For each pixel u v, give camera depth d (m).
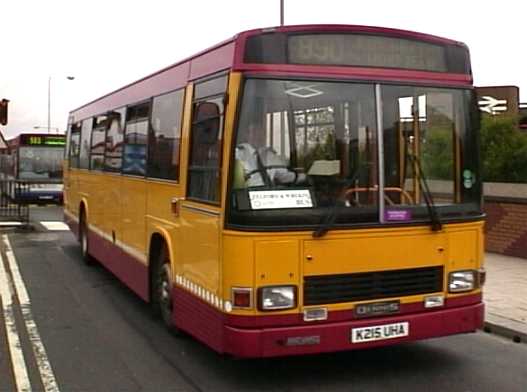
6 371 6.12
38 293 9.71
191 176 6.25
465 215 5.96
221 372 6.06
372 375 5.98
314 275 5.35
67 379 5.89
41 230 18.28
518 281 9.89
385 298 5.59
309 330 5.30
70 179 14.16
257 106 5.32
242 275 5.21
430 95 5.90
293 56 5.45
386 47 5.76
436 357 6.56
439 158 5.91
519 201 11.85
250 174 5.27
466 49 6.16
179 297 6.59
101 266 12.15
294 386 5.68
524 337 7.13
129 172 8.80
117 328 7.67
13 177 29.66
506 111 18.42
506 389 5.62
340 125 5.55
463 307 5.95
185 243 6.37
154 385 5.72
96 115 11.37
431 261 5.79
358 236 5.49
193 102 6.32
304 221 5.32
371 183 5.60
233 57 5.39
